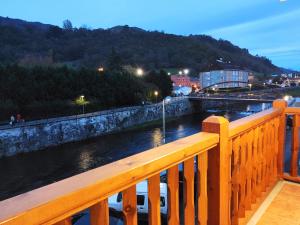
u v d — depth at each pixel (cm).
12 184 2656
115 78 6109
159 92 7038
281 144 346
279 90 9844
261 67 18038
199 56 14900
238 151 227
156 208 134
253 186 280
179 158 145
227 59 15862
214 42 19362
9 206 81
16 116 4491
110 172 109
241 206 250
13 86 4669
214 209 191
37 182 2709
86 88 5591
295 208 286
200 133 182
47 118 4612
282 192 320
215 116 189
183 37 16738
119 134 4816
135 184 120
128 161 123
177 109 6769
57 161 3362
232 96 7400
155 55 14162
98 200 102
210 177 190
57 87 5225
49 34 13938
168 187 145
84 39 14212
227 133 193
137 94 6238
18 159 3472
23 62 10294
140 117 5681
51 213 86
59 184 97
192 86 10144
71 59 12644
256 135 272
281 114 340
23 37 12712
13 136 3697
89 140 4441
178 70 13000
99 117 4847
